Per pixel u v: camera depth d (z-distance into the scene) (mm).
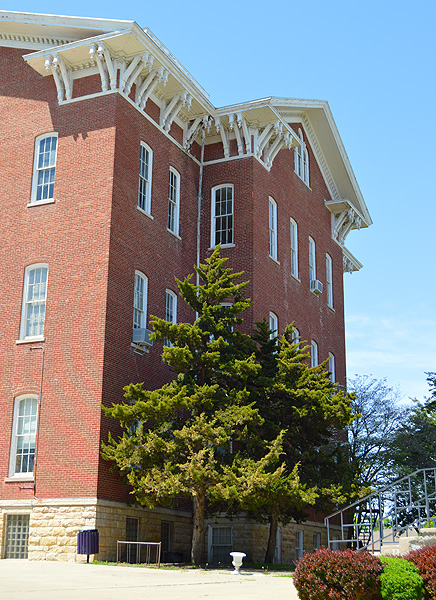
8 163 28328
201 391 22047
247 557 26984
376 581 12320
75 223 26234
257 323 26812
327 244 41188
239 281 30688
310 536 32500
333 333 40188
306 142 39531
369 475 36094
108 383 24375
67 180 26891
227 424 21938
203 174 32719
